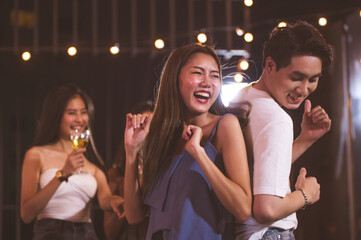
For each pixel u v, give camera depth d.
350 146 4.58
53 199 3.18
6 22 7.44
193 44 1.92
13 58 5.55
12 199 7.00
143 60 5.38
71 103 3.38
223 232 1.81
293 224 1.89
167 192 1.83
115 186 3.52
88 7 6.89
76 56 5.45
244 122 1.86
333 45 4.80
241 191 1.70
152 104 3.22
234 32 4.89
